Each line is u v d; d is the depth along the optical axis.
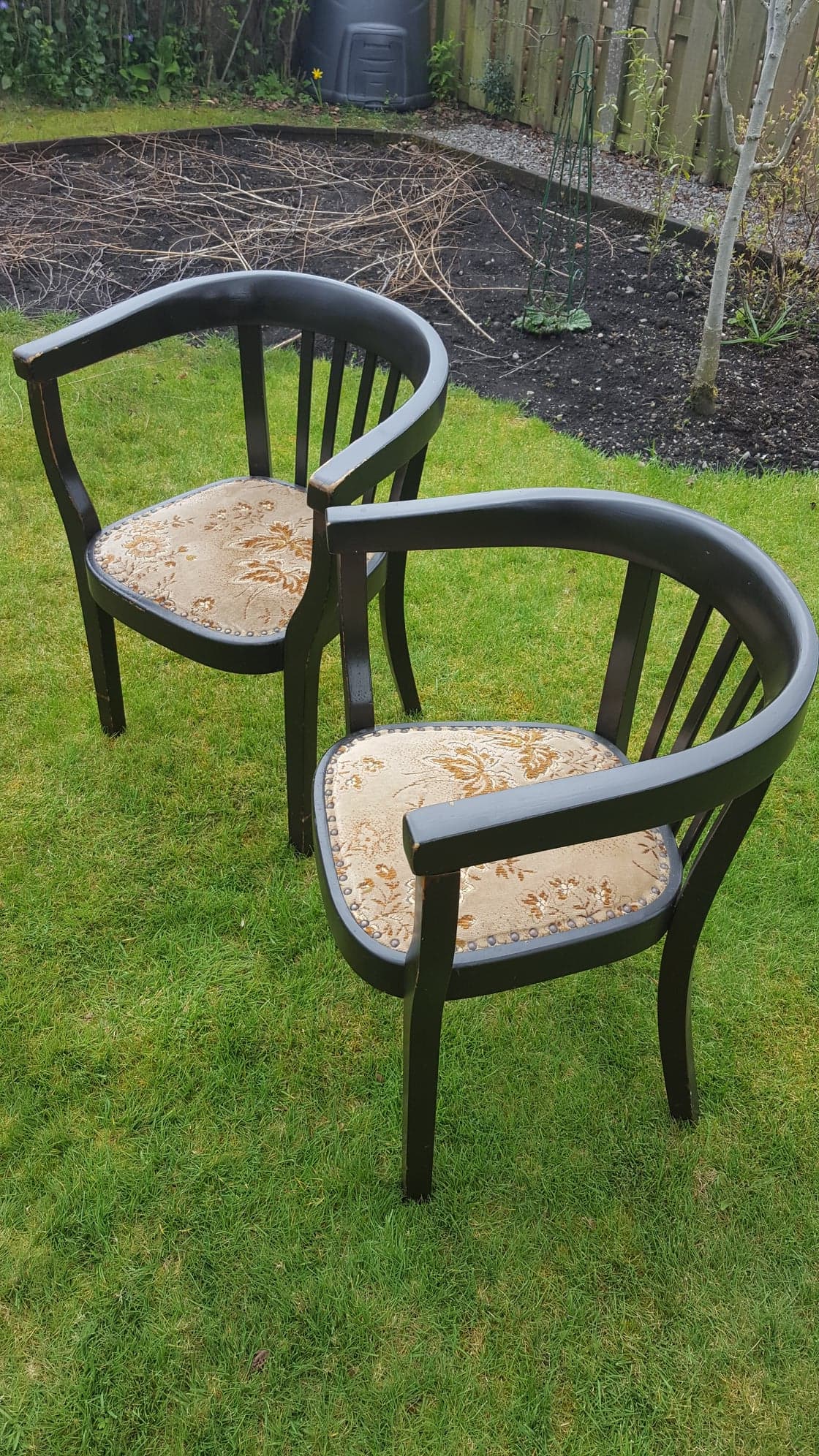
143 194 4.62
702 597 1.28
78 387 3.30
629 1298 1.35
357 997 1.71
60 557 2.63
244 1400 1.24
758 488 2.99
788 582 1.16
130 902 1.83
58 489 1.84
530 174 4.82
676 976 1.37
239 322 1.96
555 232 4.48
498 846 0.96
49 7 5.14
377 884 1.29
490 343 3.75
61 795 2.02
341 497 1.44
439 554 2.75
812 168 3.60
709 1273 1.38
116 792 2.04
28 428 3.11
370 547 1.36
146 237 4.29
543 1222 1.42
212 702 2.26
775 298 3.81
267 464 2.16
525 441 3.17
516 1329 1.31
